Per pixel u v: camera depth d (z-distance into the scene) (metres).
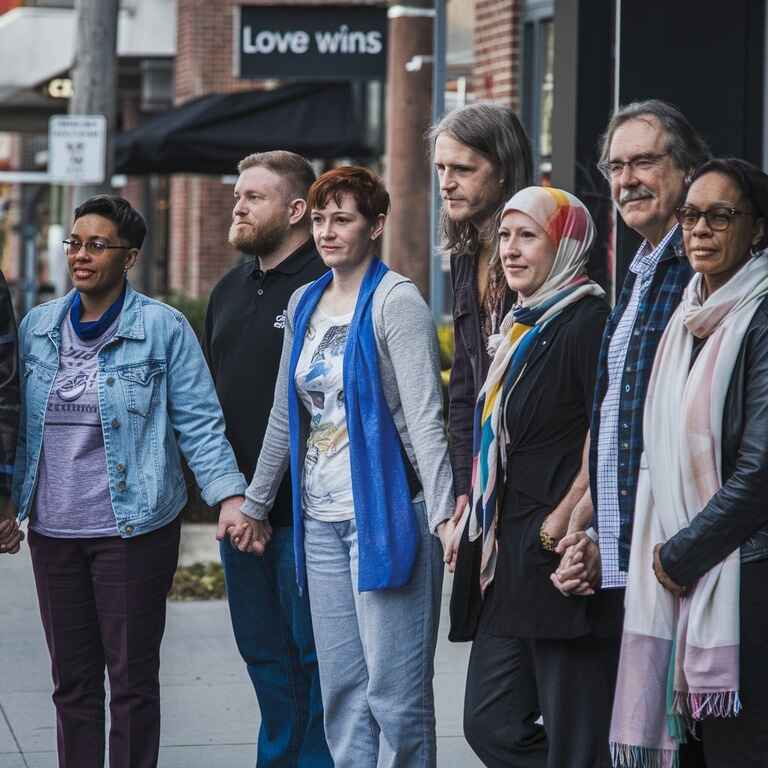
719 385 6.64
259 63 22.41
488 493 7.59
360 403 8.17
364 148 24.66
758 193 6.67
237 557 9.38
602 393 7.18
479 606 7.88
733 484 6.52
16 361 8.48
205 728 11.07
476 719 8.00
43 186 51.16
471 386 8.26
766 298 6.61
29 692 11.95
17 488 8.64
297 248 9.36
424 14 18.22
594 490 7.15
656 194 7.28
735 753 6.71
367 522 8.10
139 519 8.53
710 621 6.60
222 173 25.30
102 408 8.51
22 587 15.63
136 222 8.69
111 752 8.70
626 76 11.37
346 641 8.44
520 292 7.66
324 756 9.32
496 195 8.16
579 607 7.38
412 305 8.18
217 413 8.91
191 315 20.77
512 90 21.36
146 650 8.68
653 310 7.08
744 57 11.48
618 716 6.88
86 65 21.09
